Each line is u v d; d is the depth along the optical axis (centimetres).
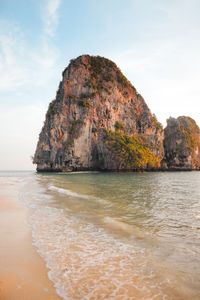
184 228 856
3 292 410
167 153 11538
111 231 820
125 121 9862
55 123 8875
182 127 12562
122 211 1159
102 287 442
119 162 7575
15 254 595
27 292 413
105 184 2780
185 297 411
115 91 10062
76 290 428
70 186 2492
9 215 1070
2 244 672
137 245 679
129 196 1695
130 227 869
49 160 9175
